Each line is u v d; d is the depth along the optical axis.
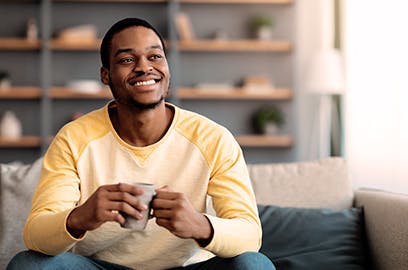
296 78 6.07
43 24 5.92
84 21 6.14
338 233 2.23
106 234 1.79
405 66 3.42
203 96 5.98
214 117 6.30
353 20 4.50
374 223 2.22
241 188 1.80
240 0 6.09
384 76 3.76
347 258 2.17
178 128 1.87
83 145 1.84
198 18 6.25
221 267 1.66
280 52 6.31
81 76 6.15
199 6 6.24
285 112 6.34
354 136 4.47
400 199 2.12
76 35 5.93
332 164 2.46
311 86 5.19
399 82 3.51
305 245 2.21
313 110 6.04
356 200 2.41
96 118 1.89
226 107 6.31
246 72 6.29
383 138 3.78
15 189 2.25
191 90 5.98
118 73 1.78
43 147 5.89
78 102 6.17
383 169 3.77
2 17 6.11
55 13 6.12
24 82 6.14
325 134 5.57
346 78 4.80
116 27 1.81
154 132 1.85
